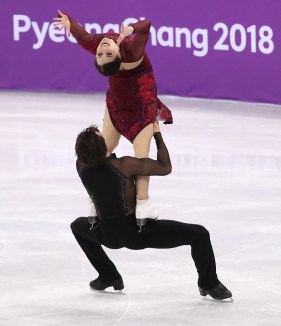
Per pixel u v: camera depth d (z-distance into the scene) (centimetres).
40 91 4359
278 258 2000
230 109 3822
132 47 1633
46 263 1991
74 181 2730
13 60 4388
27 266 1972
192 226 1684
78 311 1711
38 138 3341
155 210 1664
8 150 3148
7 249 2089
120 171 1631
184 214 2358
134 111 1719
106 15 4106
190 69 4003
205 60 3962
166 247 1688
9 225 2283
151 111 1708
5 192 2605
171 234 1666
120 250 2075
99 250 1777
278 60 3775
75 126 3556
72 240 2155
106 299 1773
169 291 1812
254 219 2302
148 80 1711
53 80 4334
